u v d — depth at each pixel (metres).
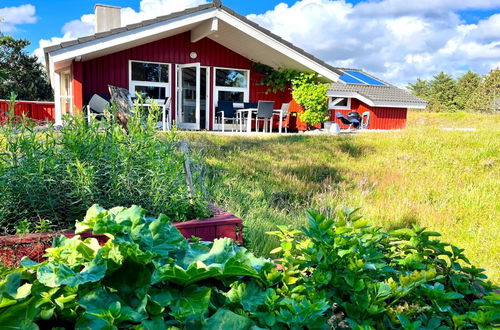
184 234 2.99
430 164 9.28
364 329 1.41
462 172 8.66
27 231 2.64
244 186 6.36
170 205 3.11
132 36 11.31
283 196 6.43
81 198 2.82
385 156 10.06
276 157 8.84
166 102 12.73
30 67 34.84
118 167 3.10
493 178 8.13
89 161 3.03
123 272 1.52
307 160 8.80
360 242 1.90
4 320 1.29
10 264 2.48
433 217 5.57
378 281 1.88
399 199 6.35
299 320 1.44
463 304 1.88
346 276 1.69
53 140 3.07
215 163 7.27
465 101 61.81
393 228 5.20
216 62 14.87
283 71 15.20
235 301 1.57
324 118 14.90
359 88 21.33
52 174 2.88
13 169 2.80
